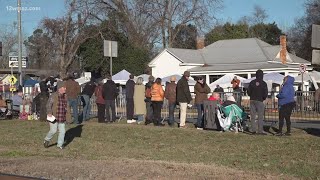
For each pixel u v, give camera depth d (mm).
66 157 11469
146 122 19500
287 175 8719
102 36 51906
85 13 52719
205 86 17281
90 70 53438
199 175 8453
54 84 23500
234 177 8258
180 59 49156
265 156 11336
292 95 14969
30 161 10445
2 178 7711
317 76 39438
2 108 23484
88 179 8336
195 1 66062
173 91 18234
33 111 23656
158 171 8883
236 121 16203
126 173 8742
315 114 20234
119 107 23312
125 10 54750
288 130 15016
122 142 14703
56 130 13953
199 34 59188
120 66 51406
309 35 63438
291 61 50062
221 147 13039
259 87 15242
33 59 67875
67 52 53125
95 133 16688
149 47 57906
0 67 73500
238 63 48812
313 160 10547
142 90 19438
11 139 15883
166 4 59125
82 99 21094
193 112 22797
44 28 54469
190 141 14336
